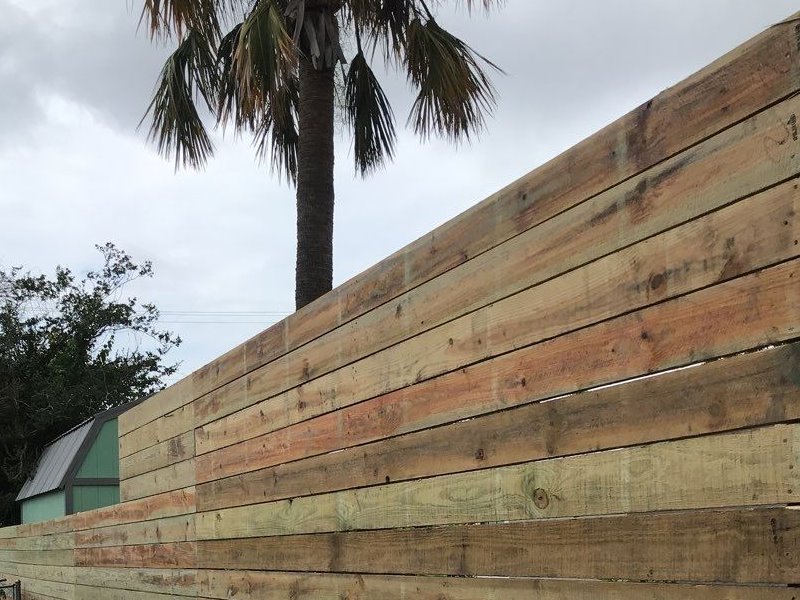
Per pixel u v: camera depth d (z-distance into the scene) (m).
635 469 2.19
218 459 5.04
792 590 1.75
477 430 2.83
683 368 2.07
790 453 1.78
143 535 6.36
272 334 4.43
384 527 3.34
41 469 21.48
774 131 1.85
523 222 2.66
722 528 1.93
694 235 2.05
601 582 2.27
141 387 26.31
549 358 2.53
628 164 2.26
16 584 10.27
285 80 8.05
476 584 2.78
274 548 4.26
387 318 3.40
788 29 1.82
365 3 8.70
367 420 3.50
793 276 1.80
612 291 2.30
